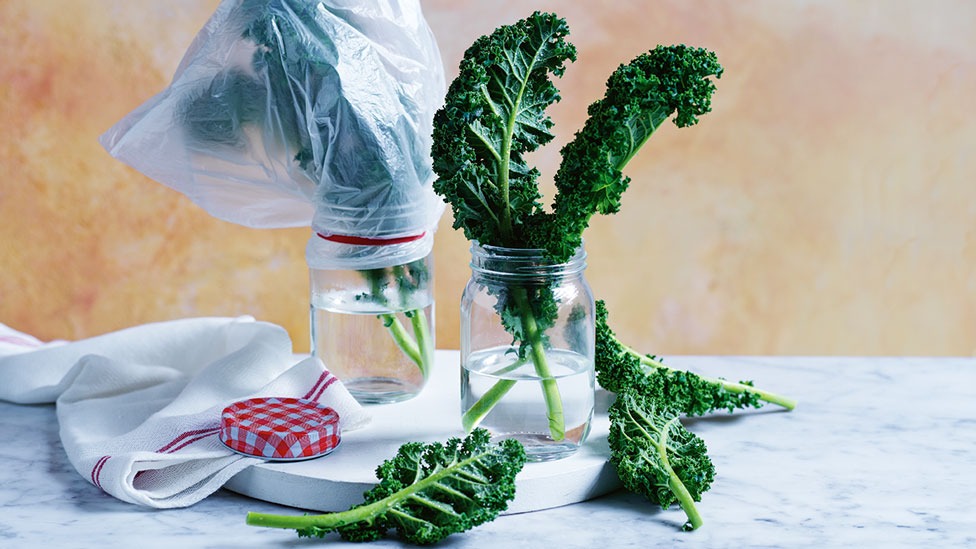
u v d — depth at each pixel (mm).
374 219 931
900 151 1947
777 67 1907
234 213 1012
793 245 1972
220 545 743
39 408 1062
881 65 1915
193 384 952
